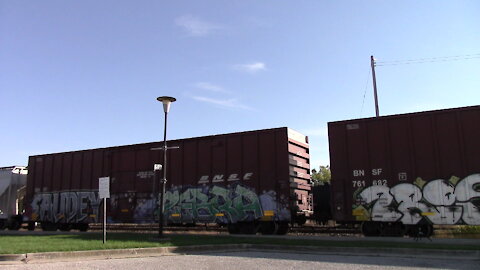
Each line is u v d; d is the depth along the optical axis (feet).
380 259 38.78
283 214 61.31
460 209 49.85
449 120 52.21
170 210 71.00
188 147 71.77
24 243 46.98
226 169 67.31
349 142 57.52
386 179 54.44
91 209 80.18
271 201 62.59
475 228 57.41
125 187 77.15
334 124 58.95
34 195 88.63
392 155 54.65
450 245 43.60
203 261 37.83
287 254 43.21
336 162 57.77
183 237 56.65
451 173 50.98
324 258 39.73
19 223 91.30
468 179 50.01
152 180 74.28
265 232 63.67
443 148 51.93
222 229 74.38
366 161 55.98
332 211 56.90
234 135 67.72
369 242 47.14
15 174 94.68
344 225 60.59
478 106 50.96
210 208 67.46
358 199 55.62
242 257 40.68
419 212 51.93
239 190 65.46
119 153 79.30
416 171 52.95
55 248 41.78
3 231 83.30
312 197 69.00
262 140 65.16
